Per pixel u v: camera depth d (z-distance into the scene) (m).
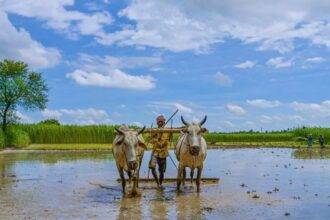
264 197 14.95
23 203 14.03
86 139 69.75
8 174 23.03
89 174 22.89
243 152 47.25
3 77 63.78
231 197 14.92
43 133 68.38
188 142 15.17
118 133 14.77
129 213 12.27
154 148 17.30
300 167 26.81
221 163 30.78
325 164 29.03
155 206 13.28
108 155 41.62
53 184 18.75
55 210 12.82
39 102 66.69
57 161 33.03
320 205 13.47
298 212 12.38
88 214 12.20
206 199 14.52
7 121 63.03
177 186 16.31
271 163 30.41
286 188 17.22
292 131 80.38
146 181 18.80
